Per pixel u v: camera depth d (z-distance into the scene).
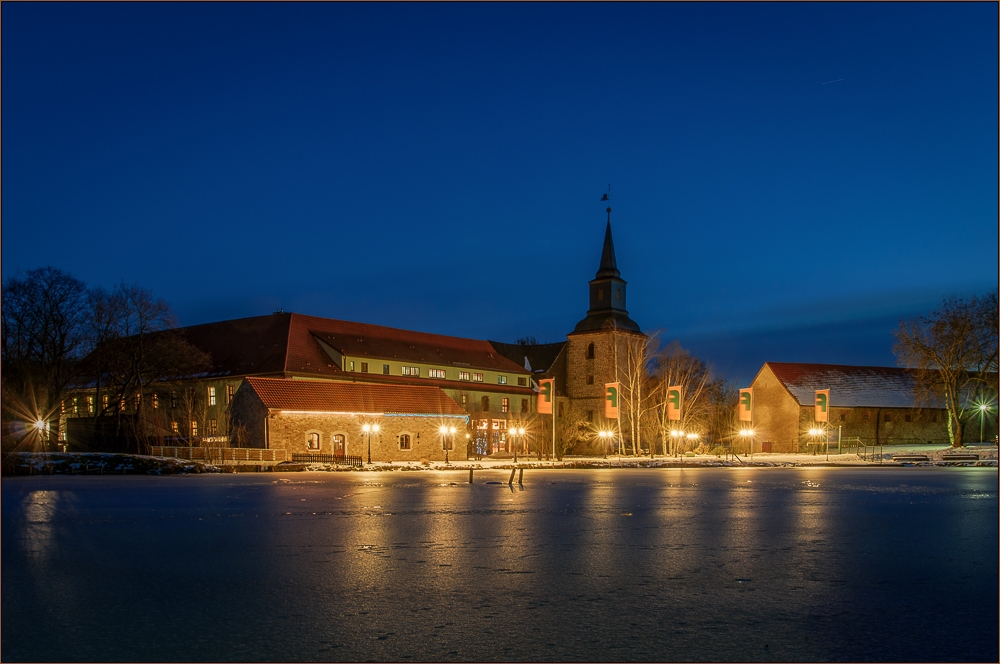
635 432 83.12
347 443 62.28
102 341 67.69
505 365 97.31
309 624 11.11
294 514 24.66
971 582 14.12
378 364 81.50
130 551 17.19
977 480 44.47
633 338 98.88
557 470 54.72
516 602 12.43
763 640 10.42
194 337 86.38
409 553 16.98
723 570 15.15
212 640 10.31
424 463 56.38
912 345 71.31
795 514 25.34
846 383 92.56
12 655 9.72
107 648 9.99
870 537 19.88
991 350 69.50
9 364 62.75
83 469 45.41
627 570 15.09
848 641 10.42
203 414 68.69
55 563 15.67
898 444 91.81
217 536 19.53
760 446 91.69
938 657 9.79
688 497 31.80
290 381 63.38
